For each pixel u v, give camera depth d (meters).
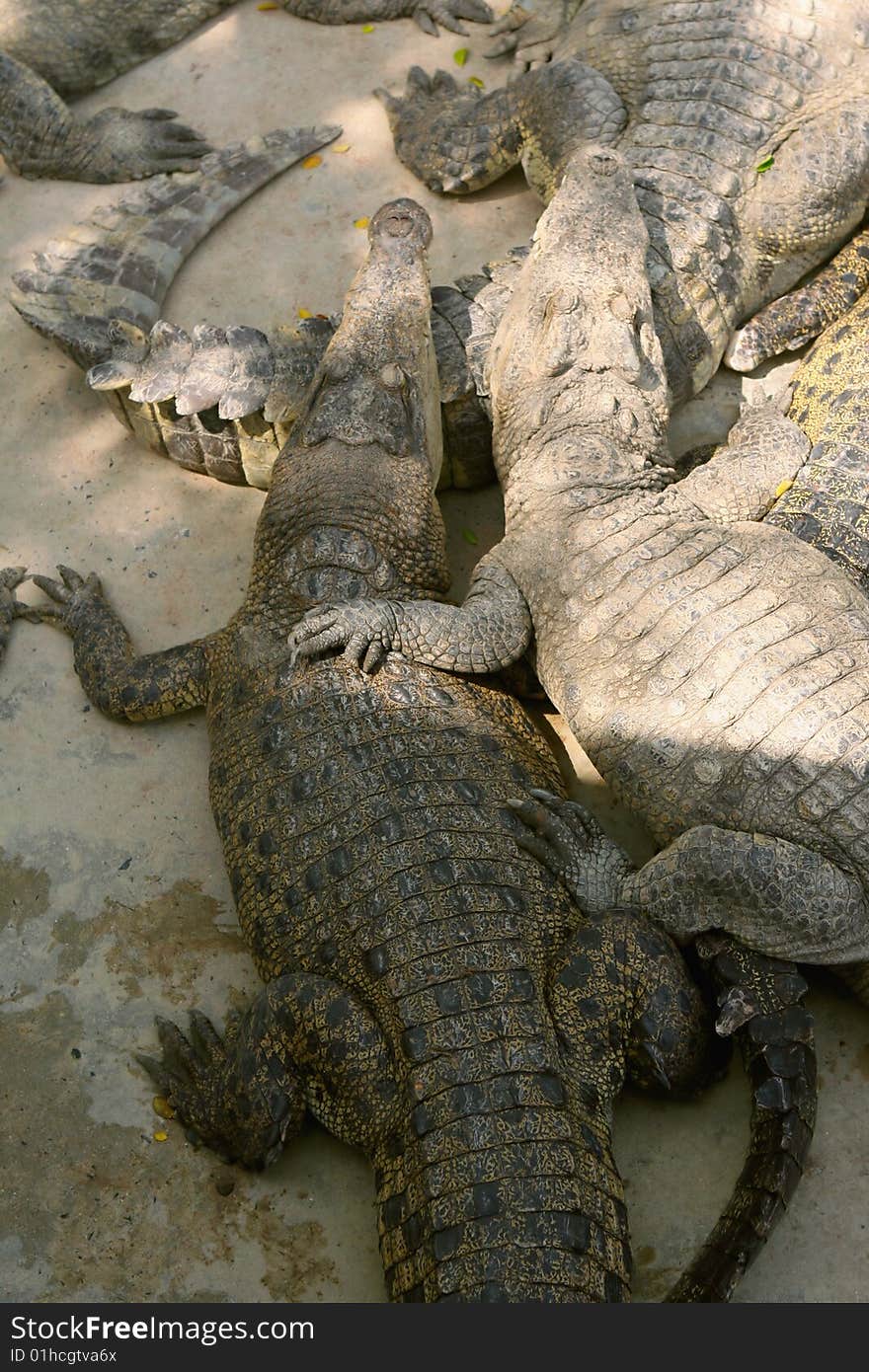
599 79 5.84
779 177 5.56
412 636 4.65
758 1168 3.89
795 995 4.07
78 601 5.29
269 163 6.39
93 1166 4.21
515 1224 3.52
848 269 5.74
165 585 5.39
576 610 4.57
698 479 4.95
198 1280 4.01
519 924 4.06
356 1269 4.02
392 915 4.01
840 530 4.76
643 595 4.46
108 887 4.73
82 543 5.52
